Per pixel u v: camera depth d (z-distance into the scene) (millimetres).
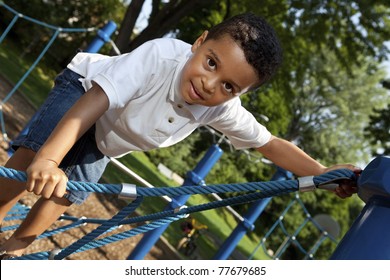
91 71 2275
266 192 2049
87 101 1871
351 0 12969
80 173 2340
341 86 27000
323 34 13531
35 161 1704
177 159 17000
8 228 3127
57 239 5105
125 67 1979
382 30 12938
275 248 21594
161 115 2139
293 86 21078
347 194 1979
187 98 1904
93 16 22078
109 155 2381
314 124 28047
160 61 2062
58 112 2221
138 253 4832
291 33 13859
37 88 15195
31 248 4594
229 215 18578
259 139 2432
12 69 15492
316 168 2373
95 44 5703
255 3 13828
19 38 20781
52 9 20844
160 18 13078
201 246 9305
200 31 15734
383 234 1434
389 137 15289
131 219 2365
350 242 1470
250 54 1822
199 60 1868
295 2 13281
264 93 18969
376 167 1512
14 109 9695
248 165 19812
